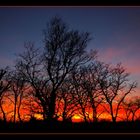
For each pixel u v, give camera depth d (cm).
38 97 2203
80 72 2381
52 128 1581
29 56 2356
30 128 1592
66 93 2264
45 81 2272
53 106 2161
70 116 2159
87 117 2289
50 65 2300
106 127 1412
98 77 2498
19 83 2377
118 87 2588
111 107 2523
